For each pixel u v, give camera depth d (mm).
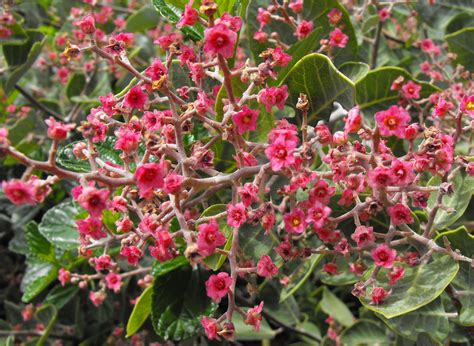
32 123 497
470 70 443
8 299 541
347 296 507
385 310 323
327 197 315
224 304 442
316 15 409
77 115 516
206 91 380
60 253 453
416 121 423
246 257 354
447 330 348
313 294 487
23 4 575
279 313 467
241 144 330
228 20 312
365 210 323
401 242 334
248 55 492
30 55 469
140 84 328
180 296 375
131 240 322
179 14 375
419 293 327
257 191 314
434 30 478
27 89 575
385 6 480
